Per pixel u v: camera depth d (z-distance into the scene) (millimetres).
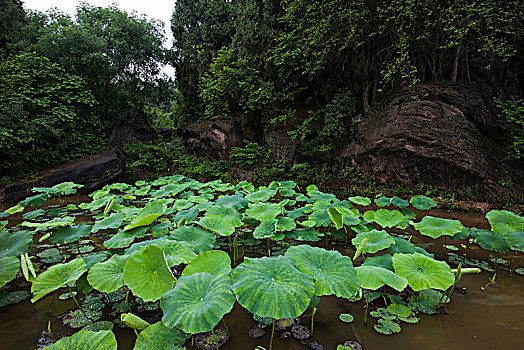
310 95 12414
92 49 12523
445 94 8031
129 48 14070
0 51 12383
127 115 14641
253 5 12539
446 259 3789
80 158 11266
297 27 10211
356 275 2398
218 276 2053
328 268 2301
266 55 11555
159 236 3969
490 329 2361
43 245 4410
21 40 12977
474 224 5348
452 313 2598
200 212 5996
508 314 2572
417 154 7371
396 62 8508
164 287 2189
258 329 2414
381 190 7883
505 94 8492
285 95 11641
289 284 1887
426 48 9000
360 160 8672
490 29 7570
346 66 10719
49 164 10258
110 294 3027
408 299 2848
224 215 4062
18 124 9312
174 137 16234
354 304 2801
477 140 7211
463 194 6719
